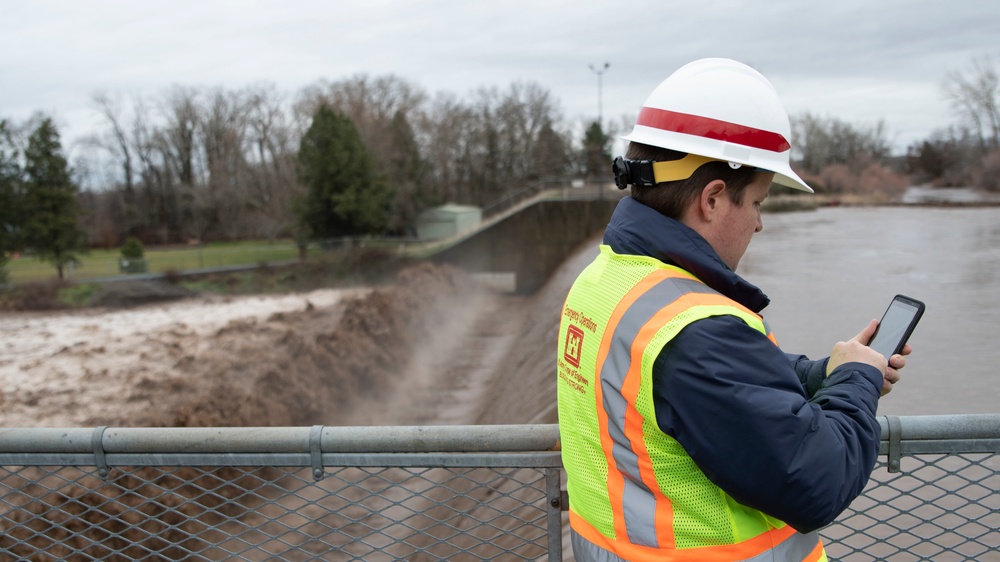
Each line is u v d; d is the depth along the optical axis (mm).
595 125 81062
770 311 13070
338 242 55125
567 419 1998
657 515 1779
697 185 1883
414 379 23500
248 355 27375
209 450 2506
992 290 14156
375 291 31000
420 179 70688
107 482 2604
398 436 2412
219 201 82250
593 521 1935
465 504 8648
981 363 8711
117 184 89625
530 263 39281
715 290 1847
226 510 9914
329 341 22625
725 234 1940
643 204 1953
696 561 1757
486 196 83250
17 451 2586
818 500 1611
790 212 39312
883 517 4734
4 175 53969
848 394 1805
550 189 44312
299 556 8773
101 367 28094
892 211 38031
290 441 2459
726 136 1847
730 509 1755
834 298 14055
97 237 84812
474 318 33406
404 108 77438
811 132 72438
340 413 20000
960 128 57625
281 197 76750
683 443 1678
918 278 16031
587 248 32250
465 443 2398
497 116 83250
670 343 1669
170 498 9680
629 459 1795
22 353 31578
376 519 9562
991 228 27031
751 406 1594
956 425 2268
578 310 1955
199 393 23531
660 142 1885
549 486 2434
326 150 55438
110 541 8812
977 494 4832
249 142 88438
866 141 71688
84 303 43781
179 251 67000
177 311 41250
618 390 1771
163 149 89000
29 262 61250
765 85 1940
